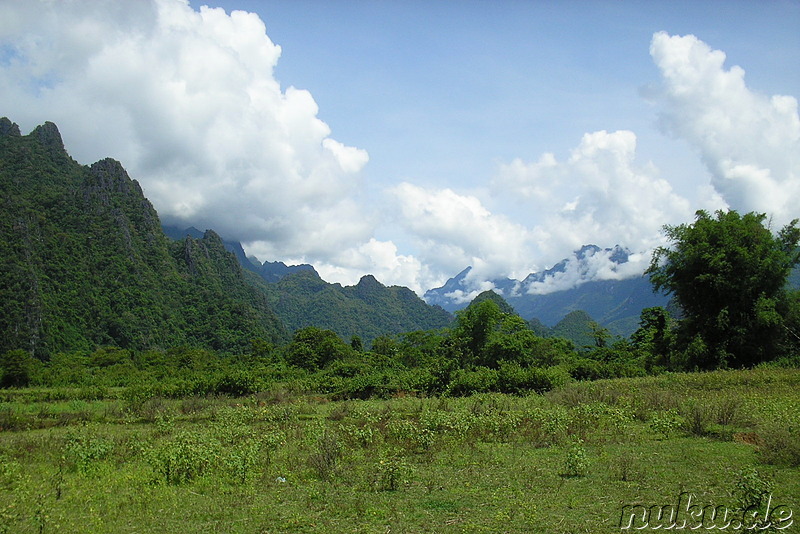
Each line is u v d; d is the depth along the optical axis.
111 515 8.27
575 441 12.95
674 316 41.34
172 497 9.21
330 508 8.36
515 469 10.55
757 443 12.16
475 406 19.50
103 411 23.59
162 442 13.91
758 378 22.69
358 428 15.19
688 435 13.47
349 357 55.19
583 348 64.12
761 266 32.16
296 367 52.00
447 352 50.94
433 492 9.15
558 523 7.34
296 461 11.89
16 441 15.49
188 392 29.58
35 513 7.92
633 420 16.12
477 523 7.45
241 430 15.11
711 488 8.73
